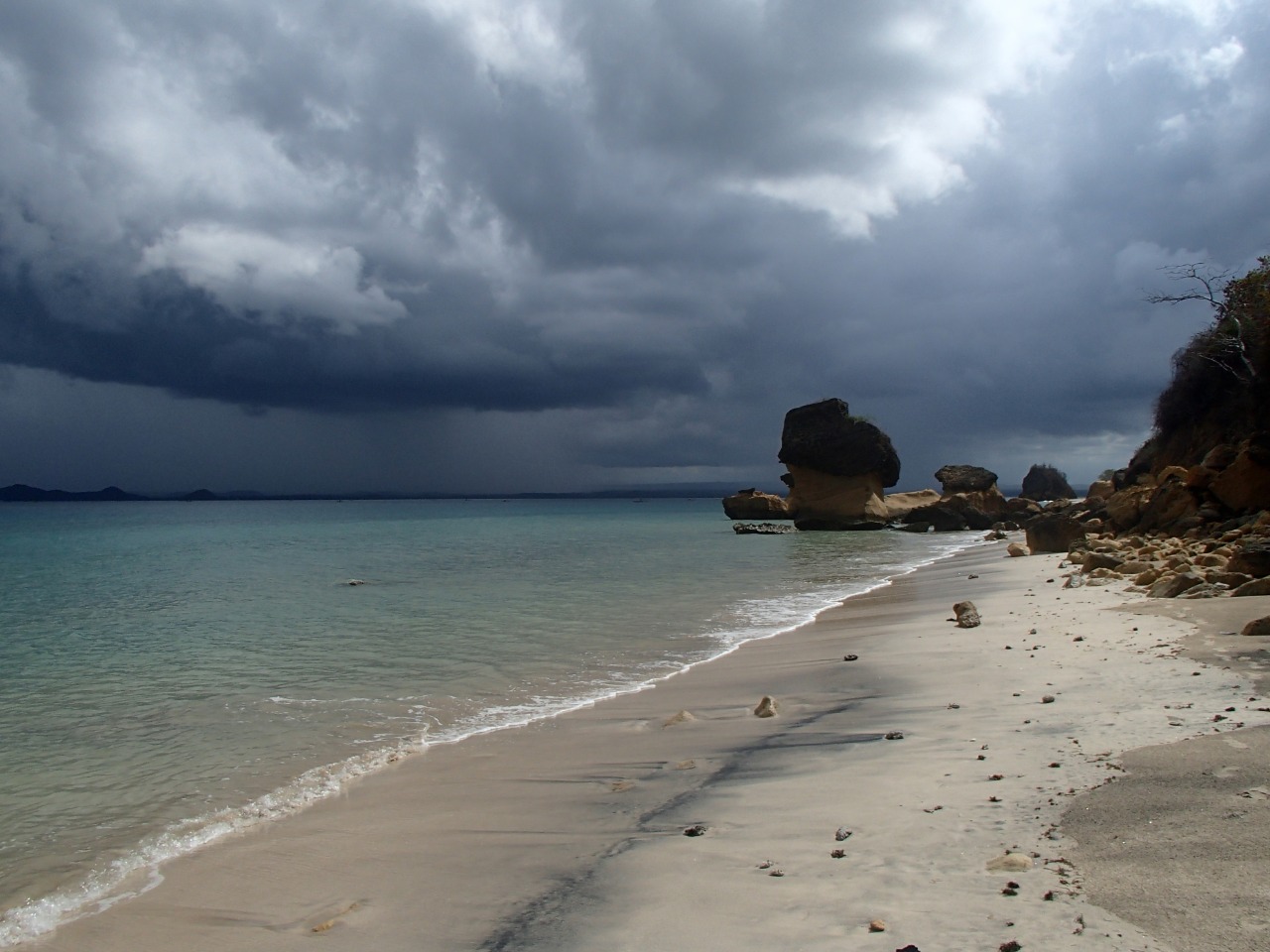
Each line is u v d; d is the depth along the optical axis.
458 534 67.62
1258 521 21.30
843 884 4.43
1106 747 6.27
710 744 8.35
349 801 7.38
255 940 4.72
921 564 33.75
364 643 16.34
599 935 4.21
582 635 16.84
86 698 12.01
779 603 21.58
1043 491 100.56
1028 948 3.49
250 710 11.06
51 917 5.25
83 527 84.19
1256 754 5.57
